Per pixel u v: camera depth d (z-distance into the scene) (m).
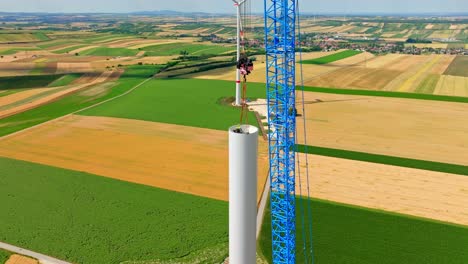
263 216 48.66
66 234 45.59
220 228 46.66
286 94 34.69
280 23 33.53
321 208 50.47
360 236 44.47
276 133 35.69
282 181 36.50
